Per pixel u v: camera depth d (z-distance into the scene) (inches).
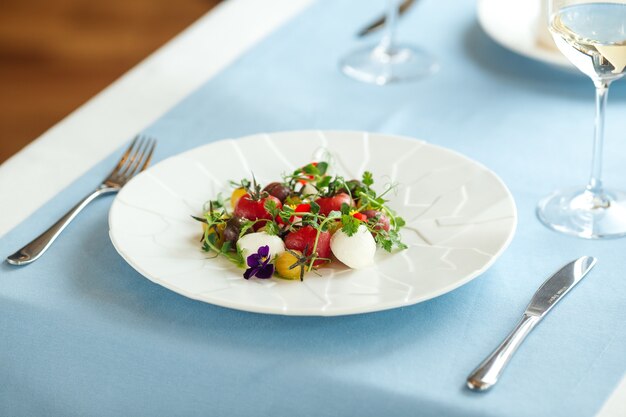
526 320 33.7
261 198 36.2
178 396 33.5
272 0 57.2
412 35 53.0
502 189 37.3
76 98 111.0
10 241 37.9
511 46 48.5
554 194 39.8
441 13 55.2
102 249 37.2
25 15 132.9
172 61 50.8
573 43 35.9
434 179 38.9
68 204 39.8
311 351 33.1
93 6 136.5
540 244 37.3
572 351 32.9
